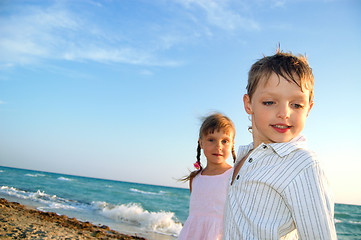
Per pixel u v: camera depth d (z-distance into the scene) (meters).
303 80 1.22
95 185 39.81
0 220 6.92
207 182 2.89
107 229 8.66
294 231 1.25
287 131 1.23
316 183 1.07
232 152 3.18
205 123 3.08
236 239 1.25
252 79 1.39
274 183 1.15
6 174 44.38
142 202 24.72
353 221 24.78
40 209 11.76
